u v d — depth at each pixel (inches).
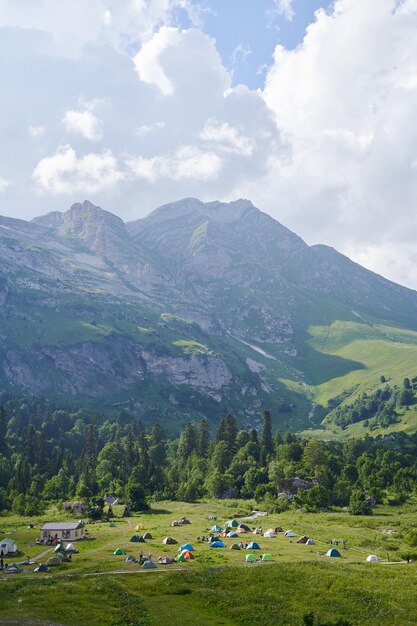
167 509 6240.2
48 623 1758.1
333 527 4687.5
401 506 6171.3
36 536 4195.4
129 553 3287.4
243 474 7760.8
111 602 2001.7
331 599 2023.9
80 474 7632.9
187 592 2164.1
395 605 1959.9
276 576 2367.1
